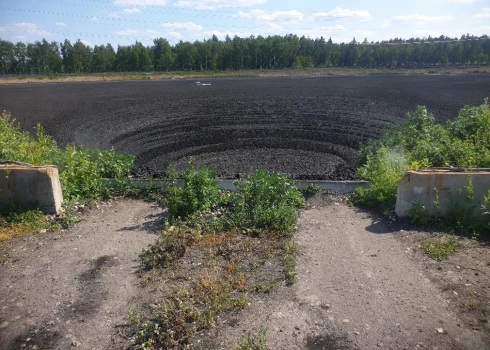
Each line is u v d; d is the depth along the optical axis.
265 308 5.00
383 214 7.89
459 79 40.94
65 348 4.46
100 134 16.72
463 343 4.34
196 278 5.67
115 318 4.91
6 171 7.67
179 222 7.48
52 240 7.02
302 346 4.38
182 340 4.46
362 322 4.72
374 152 11.41
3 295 5.40
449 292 5.19
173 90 31.95
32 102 25.67
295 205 8.55
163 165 12.34
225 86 35.00
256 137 15.70
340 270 5.88
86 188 8.90
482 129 11.18
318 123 18.33
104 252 6.55
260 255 6.30
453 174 7.21
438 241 6.56
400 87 33.12
